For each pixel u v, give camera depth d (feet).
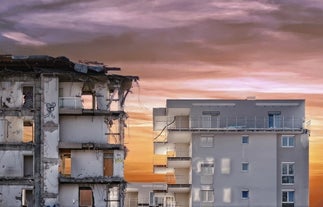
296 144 379.14
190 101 381.60
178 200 390.42
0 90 304.50
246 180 374.84
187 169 391.45
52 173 302.66
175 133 375.66
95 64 318.24
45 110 303.68
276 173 375.86
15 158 302.04
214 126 379.55
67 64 305.53
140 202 394.11
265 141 377.09
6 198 300.61
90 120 309.22
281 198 376.68
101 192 305.73
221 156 375.25
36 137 303.27
